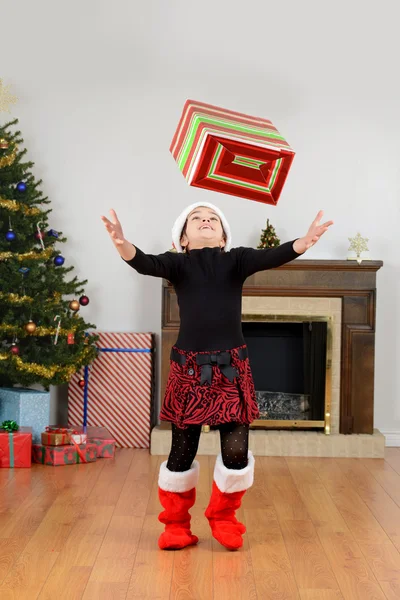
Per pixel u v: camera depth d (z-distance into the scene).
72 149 4.67
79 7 4.67
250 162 2.59
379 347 4.66
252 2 4.67
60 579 2.37
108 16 4.68
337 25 4.66
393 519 3.09
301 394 4.45
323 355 4.41
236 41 4.68
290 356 4.47
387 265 4.65
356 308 4.37
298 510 3.20
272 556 2.62
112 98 4.68
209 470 3.91
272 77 4.67
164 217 4.68
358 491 3.54
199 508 3.19
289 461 4.17
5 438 3.89
